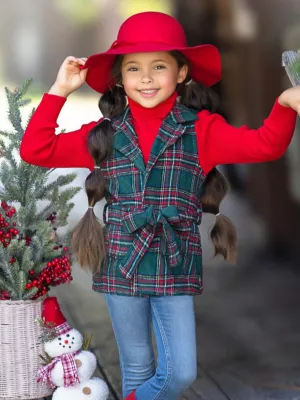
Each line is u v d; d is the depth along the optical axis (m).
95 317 4.49
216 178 2.38
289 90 1.88
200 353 3.70
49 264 2.53
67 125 9.60
